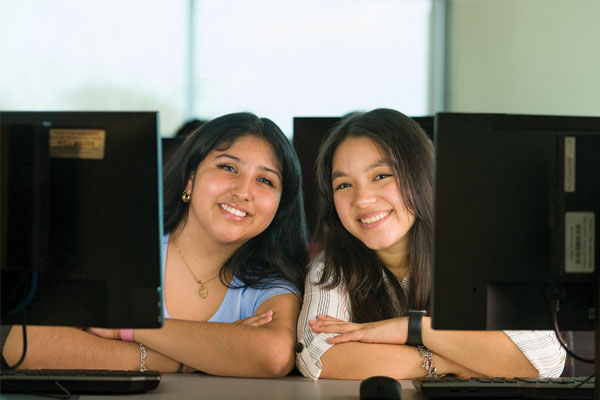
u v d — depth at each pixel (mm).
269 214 1826
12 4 4566
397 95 4723
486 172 1140
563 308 1184
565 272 1127
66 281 1236
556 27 4629
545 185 1141
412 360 1613
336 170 1772
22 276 1233
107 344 1657
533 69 4664
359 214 1744
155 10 4641
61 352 1628
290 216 1853
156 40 4648
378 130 1741
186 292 1835
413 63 4707
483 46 4691
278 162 1839
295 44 4688
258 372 1609
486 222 1142
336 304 1734
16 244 1188
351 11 4680
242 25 4676
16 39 4582
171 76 4668
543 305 1169
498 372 1603
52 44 4609
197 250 1844
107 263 1219
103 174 1206
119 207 1209
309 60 4691
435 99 4719
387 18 4688
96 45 4621
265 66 4691
